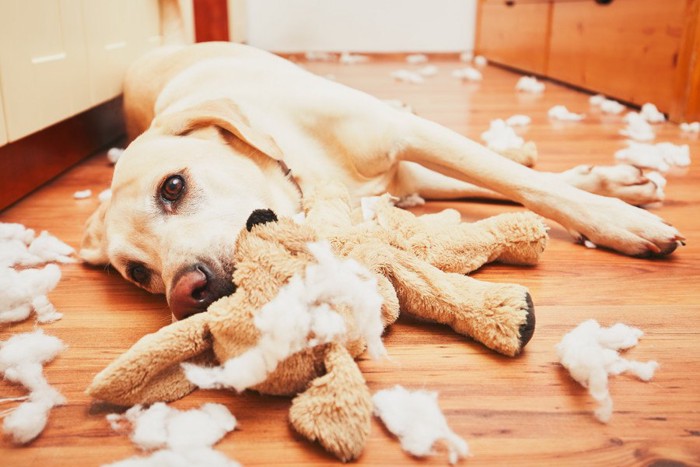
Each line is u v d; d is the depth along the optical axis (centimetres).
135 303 132
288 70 174
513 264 135
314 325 85
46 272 135
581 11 383
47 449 86
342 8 607
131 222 124
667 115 287
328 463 80
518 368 98
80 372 105
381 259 109
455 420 86
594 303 118
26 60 186
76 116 246
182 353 90
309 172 149
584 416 87
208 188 123
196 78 179
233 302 90
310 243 90
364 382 84
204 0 452
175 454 79
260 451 83
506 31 531
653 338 106
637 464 78
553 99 360
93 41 235
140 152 132
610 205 139
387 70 511
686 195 180
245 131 132
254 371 83
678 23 272
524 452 80
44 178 219
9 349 106
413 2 609
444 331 109
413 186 174
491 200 177
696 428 84
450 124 287
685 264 133
